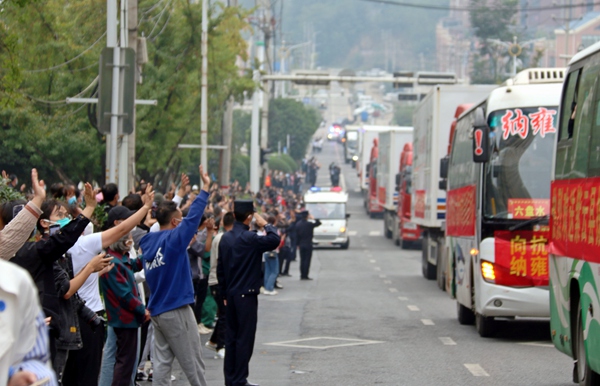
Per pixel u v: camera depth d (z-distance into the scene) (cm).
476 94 5869
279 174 16875
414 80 10144
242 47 8662
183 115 6988
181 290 1983
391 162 10469
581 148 2219
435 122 5806
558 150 2462
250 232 2247
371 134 15688
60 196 2605
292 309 4381
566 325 2339
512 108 3234
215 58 7819
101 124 3481
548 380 2461
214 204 4516
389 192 10525
